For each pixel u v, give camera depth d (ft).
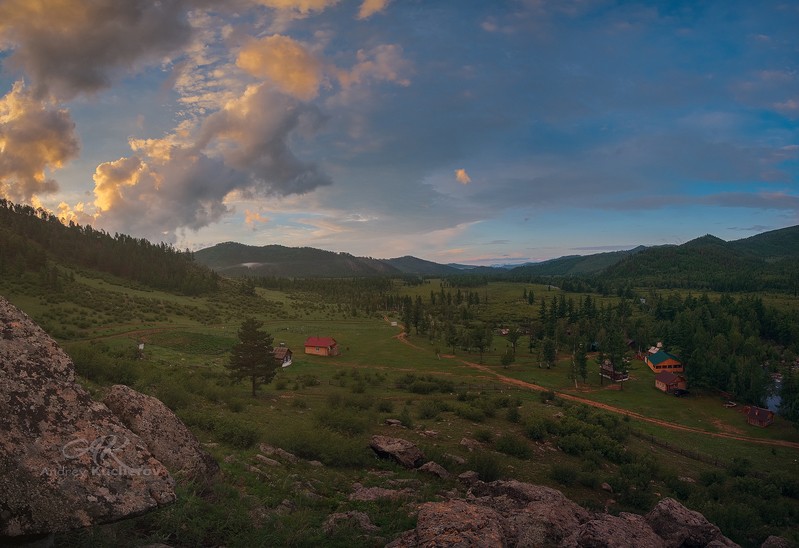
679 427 257.75
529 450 127.75
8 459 21.18
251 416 115.85
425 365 382.83
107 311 437.58
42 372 25.21
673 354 441.68
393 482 70.33
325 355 408.05
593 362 434.30
